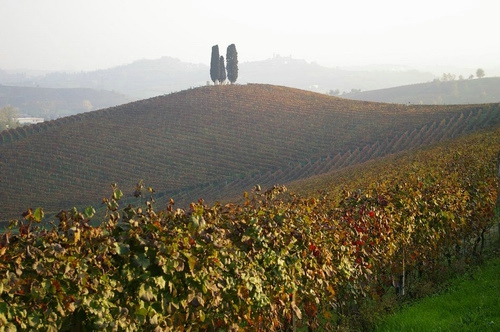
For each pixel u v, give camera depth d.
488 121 69.62
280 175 67.56
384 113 84.94
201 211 6.38
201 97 99.00
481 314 8.15
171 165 72.81
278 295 7.34
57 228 5.16
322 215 9.94
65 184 67.38
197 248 5.90
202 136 81.50
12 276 4.34
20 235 4.79
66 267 4.67
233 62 122.31
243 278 6.53
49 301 4.62
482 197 14.52
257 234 7.12
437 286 11.34
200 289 5.86
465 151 28.81
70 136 82.06
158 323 5.50
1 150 77.50
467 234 13.65
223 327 6.46
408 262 11.09
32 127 88.69
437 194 12.61
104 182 68.19
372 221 10.06
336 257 8.80
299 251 7.86
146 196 63.28
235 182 67.06
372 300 9.94
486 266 11.95
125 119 89.00
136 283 5.30
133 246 5.41
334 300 8.71
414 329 8.12
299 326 8.43
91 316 4.83
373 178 26.00
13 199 62.53
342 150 72.88
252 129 83.38
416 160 33.69
